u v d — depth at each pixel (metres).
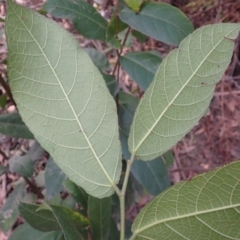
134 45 0.87
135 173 0.42
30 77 0.18
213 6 0.92
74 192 0.32
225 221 0.17
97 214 0.27
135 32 0.50
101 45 0.81
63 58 0.18
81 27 0.41
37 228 0.29
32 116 0.18
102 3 0.54
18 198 0.52
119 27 0.41
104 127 0.18
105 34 0.42
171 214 0.17
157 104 0.18
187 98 0.18
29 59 0.18
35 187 0.57
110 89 0.43
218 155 0.88
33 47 0.18
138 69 0.42
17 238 0.45
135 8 0.38
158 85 0.18
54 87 0.18
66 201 0.49
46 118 0.18
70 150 0.18
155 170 0.43
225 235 0.17
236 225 0.16
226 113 0.92
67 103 0.18
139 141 0.19
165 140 0.18
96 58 0.50
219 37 0.17
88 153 0.19
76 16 0.41
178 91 0.18
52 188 0.44
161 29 0.39
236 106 0.92
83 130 0.18
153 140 0.19
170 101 0.18
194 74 0.18
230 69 0.96
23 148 0.65
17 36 0.18
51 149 0.18
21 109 0.18
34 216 0.28
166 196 0.17
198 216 0.17
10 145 0.65
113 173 0.19
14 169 0.46
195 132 0.91
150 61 0.42
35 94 0.18
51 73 0.18
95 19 0.42
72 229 0.19
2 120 0.44
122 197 0.19
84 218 0.28
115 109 0.18
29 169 0.47
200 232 0.17
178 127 0.18
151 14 0.39
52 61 0.18
